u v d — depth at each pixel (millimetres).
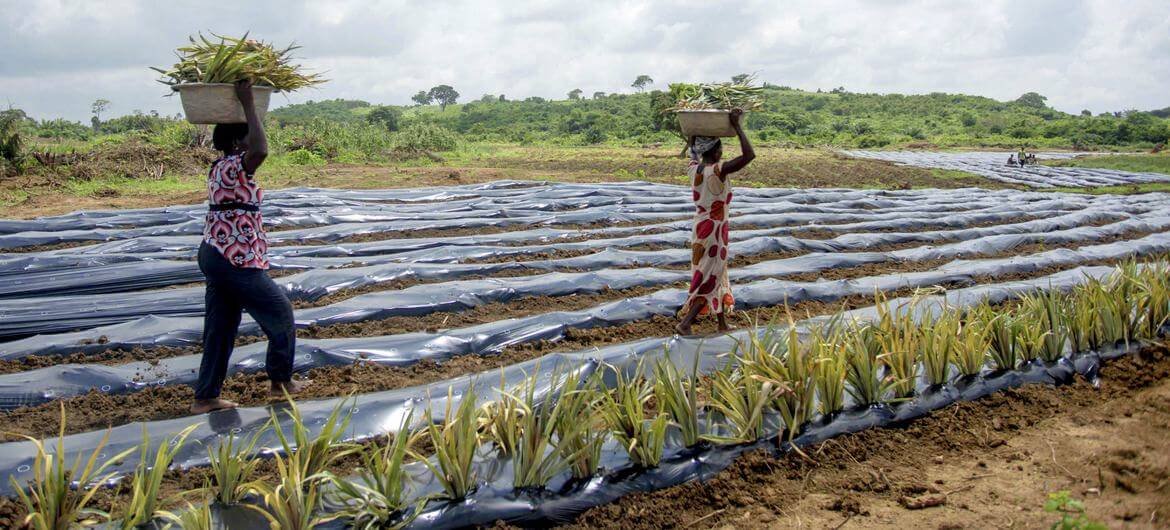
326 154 28234
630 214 13023
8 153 18219
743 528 3898
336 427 4645
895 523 3928
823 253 10453
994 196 18141
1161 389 5625
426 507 3779
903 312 7410
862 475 4414
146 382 5441
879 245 11664
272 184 18438
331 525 3641
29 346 5980
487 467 4090
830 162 33594
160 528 3539
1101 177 28203
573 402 4371
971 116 84812
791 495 4203
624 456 4320
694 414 4430
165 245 9828
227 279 4586
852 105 94875
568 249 10195
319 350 5891
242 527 3654
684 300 7453
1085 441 4836
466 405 4051
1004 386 5535
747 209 14211
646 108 78625
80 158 19719
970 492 4242
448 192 15703
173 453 3756
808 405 4742
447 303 7422
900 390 5191
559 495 3975
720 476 4285
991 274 9484
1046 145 55406
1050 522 3902
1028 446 4793
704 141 6148
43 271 8203
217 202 4543
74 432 4715
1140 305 6465
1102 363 6031
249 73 4363
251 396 5211
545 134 70438
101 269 8156
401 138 31469
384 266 8461
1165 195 19047
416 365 5941
